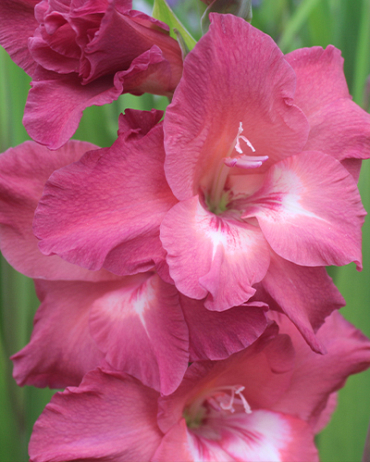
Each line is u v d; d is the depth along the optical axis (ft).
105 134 1.29
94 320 1.00
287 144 0.99
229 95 0.94
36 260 1.03
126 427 0.98
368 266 1.27
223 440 1.07
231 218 1.01
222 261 0.93
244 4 0.98
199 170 1.00
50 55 0.92
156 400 1.00
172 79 0.97
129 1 0.90
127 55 0.94
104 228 0.92
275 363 1.04
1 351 1.19
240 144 1.00
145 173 0.94
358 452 1.28
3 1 0.95
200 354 0.97
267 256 0.96
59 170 0.91
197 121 0.92
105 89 0.93
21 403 1.22
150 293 0.99
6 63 1.20
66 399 0.97
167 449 0.99
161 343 0.97
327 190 0.97
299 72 1.01
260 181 1.04
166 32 0.96
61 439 0.96
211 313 0.96
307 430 1.08
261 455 1.06
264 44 0.94
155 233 0.94
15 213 1.02
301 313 0.97
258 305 0.92
